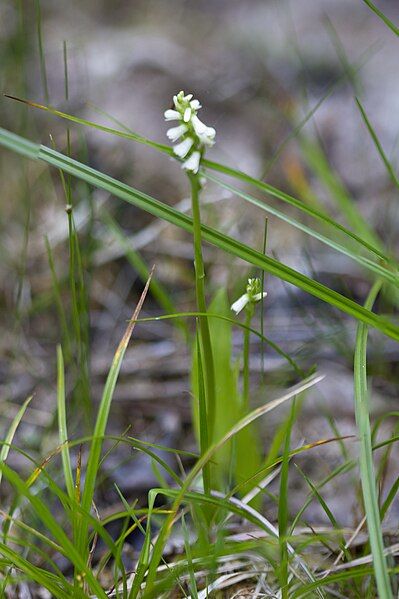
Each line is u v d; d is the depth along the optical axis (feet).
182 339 2.37
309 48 3.92
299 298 2.42
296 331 2.33
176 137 1.73
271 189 1.82
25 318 2.36
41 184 2.69
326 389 2.21
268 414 2.18
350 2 4.36
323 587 1.80
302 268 2.44
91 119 3.25
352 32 4.09
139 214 2.75
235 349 2.31
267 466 1.75
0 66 2.94
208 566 1.79
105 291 2.45
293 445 2.13
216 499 1.75
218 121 3.36
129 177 2.95
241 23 4.33
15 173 2.74
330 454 2.10
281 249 2.58
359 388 1.71
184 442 2.16
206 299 2.43
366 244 1.80
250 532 1.89
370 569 1.68
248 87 3.53
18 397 2.23
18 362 2.28
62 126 3.11
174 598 1.82
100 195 2.70
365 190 2.91
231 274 2.43
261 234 2.67
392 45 3.88
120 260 2.54
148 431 2.17
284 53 3.90
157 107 3.44
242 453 1.94
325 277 2.46
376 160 3.03
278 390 2.19
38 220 2.58
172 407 2.22
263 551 1.79
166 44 3.94
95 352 2.32
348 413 2.18
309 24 4.23
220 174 3.00
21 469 2.06
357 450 2.09
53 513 2.00
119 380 2.26
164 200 2.95
